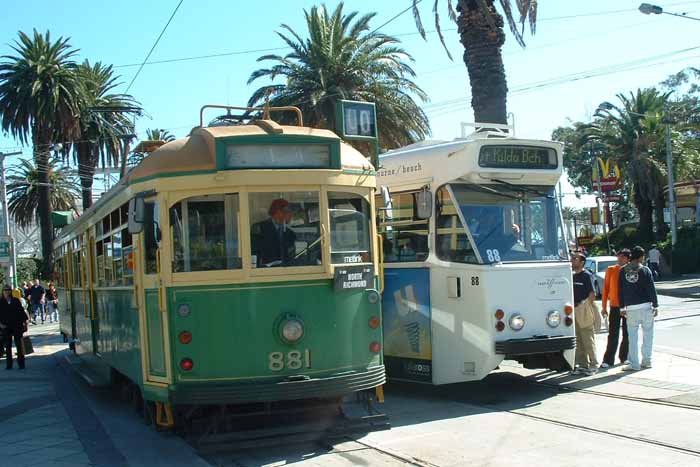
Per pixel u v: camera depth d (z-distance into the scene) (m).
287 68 23.86
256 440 7.59
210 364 7.51
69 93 32.69
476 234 9.80
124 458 7.75
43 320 35.16
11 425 9.92
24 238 66.38
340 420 8.16
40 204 35.41
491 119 16.91
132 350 8.88
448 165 9.96
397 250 10.70
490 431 8.12
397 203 10.74
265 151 7.73
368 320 8.09
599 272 26.73
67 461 7.74
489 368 9.52
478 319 9.58
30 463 7.72
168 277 7.66
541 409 9.12
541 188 10.42
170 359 7.62
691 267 39.31
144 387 8.19
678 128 43.94
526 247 10.12
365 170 8.38
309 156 7.89
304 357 7.62
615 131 43.16
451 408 9.49
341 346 7.82
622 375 11.02
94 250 12.16
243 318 7.52
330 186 7.96
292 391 7.43
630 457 6.82
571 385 10.53
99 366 12.02
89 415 10.52
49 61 32.62
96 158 35.78
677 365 11.66
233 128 8.07
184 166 7.70
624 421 8.21
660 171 41.22
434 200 10.12
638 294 11.31
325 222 7.87
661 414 8.45
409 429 8.38
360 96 23.39
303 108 23.36
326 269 7.80
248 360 7.49
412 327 10.34
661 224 43.72
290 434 7.76
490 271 9.59
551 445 7.39
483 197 10.02
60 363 17.91
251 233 7.61
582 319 11.18
